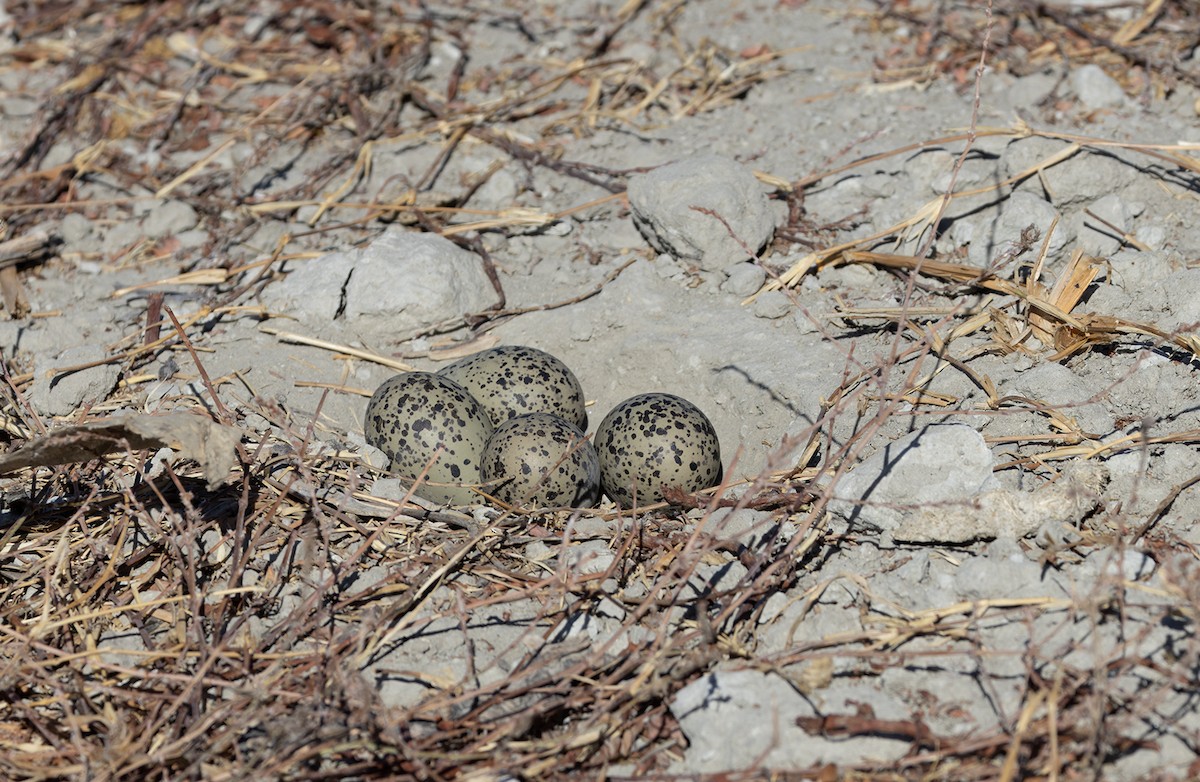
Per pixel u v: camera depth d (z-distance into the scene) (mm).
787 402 7441
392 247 8680
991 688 5207
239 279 9195
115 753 5270
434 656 5832
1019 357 7234
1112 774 4926
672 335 8141
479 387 7559
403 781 5102
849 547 6258
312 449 7156
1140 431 6660
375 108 10992
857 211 8961
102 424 6039
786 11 11781
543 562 6453
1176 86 9977
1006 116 9734
